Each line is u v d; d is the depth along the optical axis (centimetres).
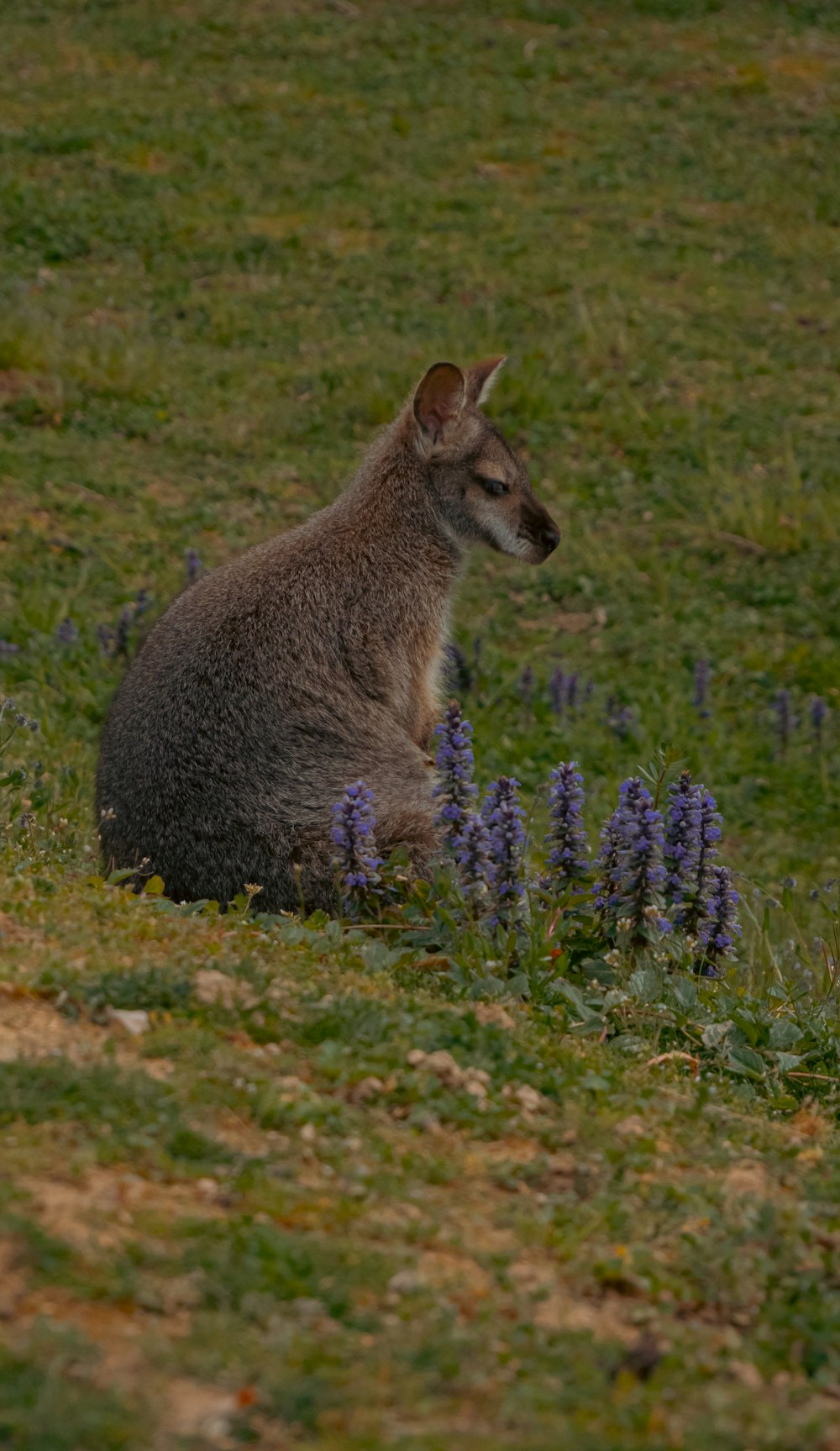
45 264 2862
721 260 3073
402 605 1097
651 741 1786
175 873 959
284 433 2406
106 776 1003
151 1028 637
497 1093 652
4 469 2148
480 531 1172
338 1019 672
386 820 958
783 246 3133
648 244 3112
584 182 3353
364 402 2480
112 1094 559
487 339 2661
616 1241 547
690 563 2217
